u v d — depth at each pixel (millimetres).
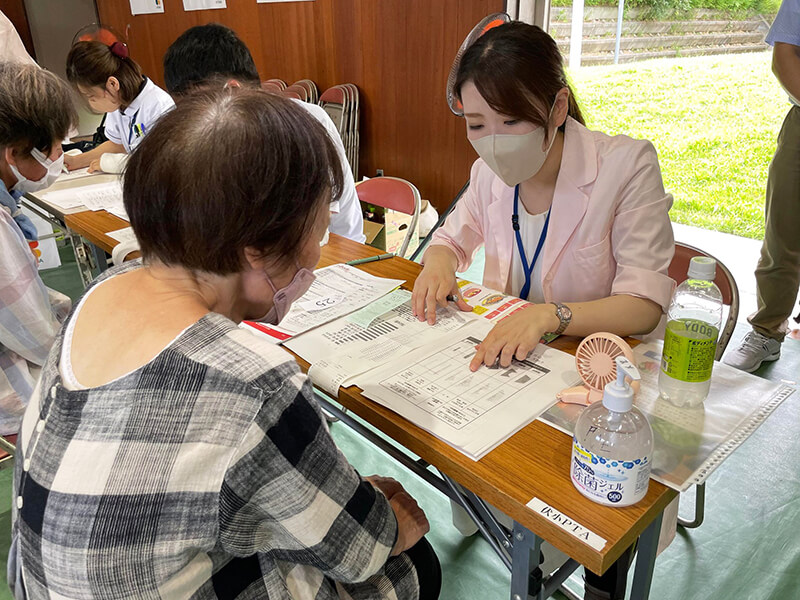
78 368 642
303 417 634
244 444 589
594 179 1251
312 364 1092
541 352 1113
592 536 718
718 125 4309
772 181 2301
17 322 1375
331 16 4246
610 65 4273
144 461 578
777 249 2357
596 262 1307
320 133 661
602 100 4402
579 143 1261
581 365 990
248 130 599
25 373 1453
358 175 4605
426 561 1017
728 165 4328
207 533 599
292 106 648
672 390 952
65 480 590
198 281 677
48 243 3602
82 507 581
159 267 682
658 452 848
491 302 1323
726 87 4191
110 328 654
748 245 3660
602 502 762
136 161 622
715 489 1885
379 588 872
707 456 835
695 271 896
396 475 1973
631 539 738
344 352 1131
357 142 4266
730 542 1694
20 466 667
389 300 1351
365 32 4094
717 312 1065
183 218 604
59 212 2137
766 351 2492
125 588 591
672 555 1660
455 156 3906
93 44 2531
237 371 607
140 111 2684
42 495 603
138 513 578
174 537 588
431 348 1136
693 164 4371
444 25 3633
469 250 1553
